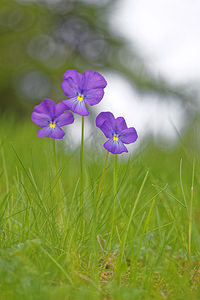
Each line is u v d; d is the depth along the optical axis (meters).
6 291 0.60
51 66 3.42
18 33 3.38
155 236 0.71
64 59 3.50
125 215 0.69
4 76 3.23
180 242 0.68
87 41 3.57
